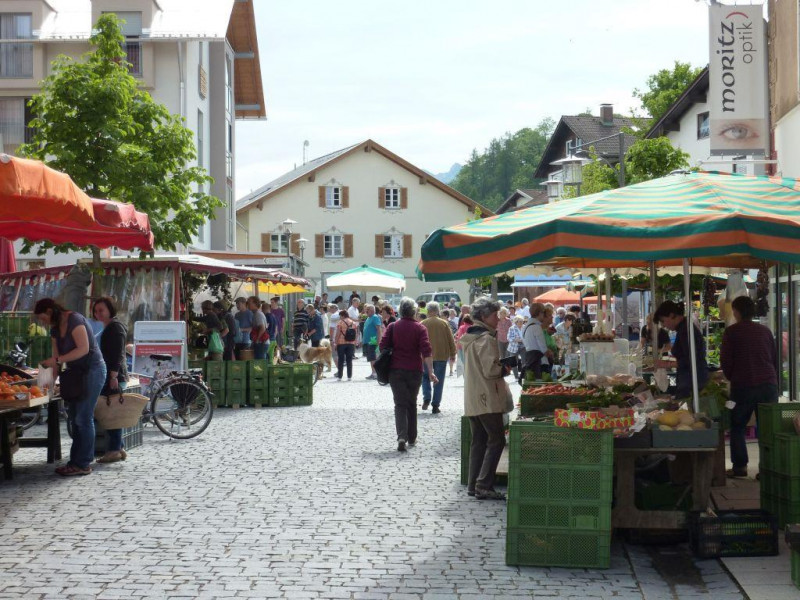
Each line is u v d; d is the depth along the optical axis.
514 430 7.83
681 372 10.58
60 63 20.78
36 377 13.01
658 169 30.77
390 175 71.06
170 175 23.72
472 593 6.99
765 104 18.59
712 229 7.49
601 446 7.79
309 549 8.25
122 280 21.91
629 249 7.61
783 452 8.63
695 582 7.34
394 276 36.75
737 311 11.21
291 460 13.19
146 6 33.97
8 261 20.23
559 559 7.77
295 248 70.50
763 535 8.01
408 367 14.19
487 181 151.62
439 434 16.06
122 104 20.72
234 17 43.59
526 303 37.34
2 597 6.80
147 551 8.15
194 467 12.59
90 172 20.39
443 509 9.94
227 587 7.09
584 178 37.75
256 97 48.06
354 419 18.44
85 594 6.89
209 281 24.44
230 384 20.86
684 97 39.06
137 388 14.37
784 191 8.37
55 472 12.10
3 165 8.12
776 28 19.75
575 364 16.45
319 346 29.61
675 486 8.54
